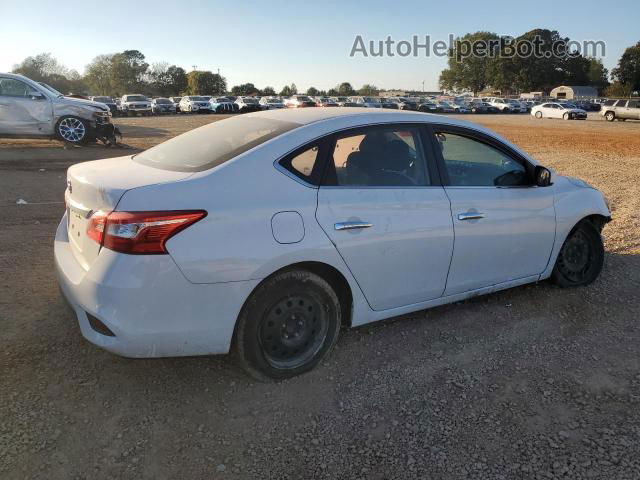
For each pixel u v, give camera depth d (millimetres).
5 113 13211
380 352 3561
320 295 3195
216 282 2779
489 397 3092
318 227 3059
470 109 58312
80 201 2959
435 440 2725
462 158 3863
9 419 2742
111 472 2445
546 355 3576
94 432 2695
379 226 3293
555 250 4398
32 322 3730
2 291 4234
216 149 3189
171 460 2535
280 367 3154
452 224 3629
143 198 2678
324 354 3316
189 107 49312
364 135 3410
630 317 4168
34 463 2465
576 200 4469
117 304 2643
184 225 2686
